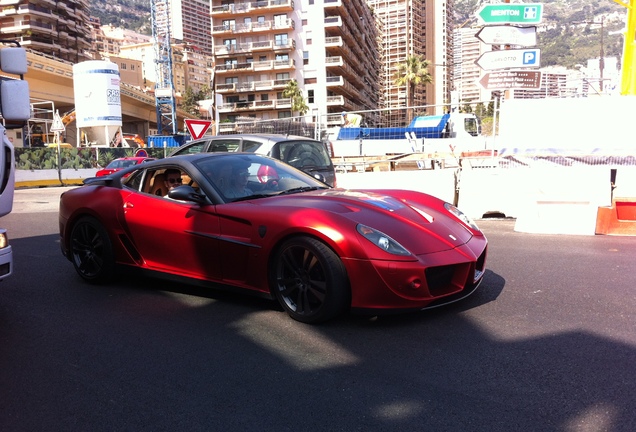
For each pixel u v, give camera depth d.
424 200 4.52
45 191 21.86
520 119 9.67
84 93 45.94
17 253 7.04
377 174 10.40
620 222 7.17
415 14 148.88
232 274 4.18
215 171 4.56
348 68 81.12
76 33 105.88
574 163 9.55
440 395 2.68
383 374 2.95
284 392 2.79
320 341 3.48
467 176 9.32
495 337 3.43
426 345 3.34
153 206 4.65
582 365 2.96
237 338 3.60
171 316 4.14
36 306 4.55
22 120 4.14
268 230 3.88
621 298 4.16
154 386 2.94
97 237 5.08
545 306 4.02
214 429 2.46
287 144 7.86
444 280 3.65
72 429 2.52
